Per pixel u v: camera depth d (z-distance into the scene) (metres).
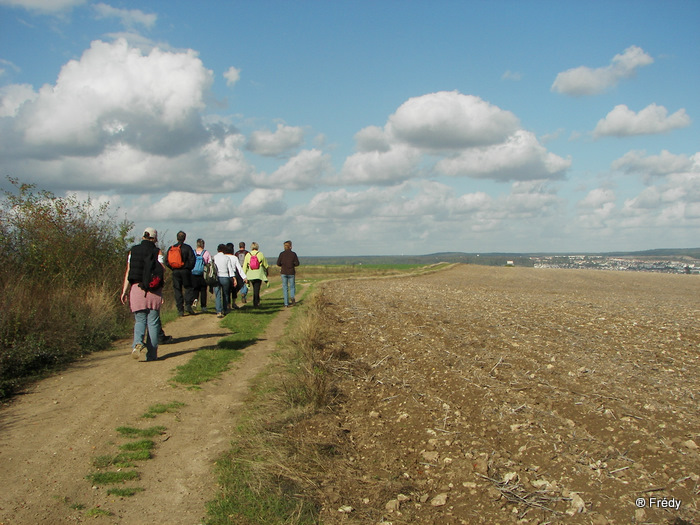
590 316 15.67
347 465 5.60
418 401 7.34
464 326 13.32
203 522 4.45
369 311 16.69
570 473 5.07
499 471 5.25
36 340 9.48
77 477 5.07
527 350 10.23
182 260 15.90
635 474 4.97
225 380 8.82
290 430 6.43
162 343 11.71
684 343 11.06
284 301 20.31
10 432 6.14
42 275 13.88
